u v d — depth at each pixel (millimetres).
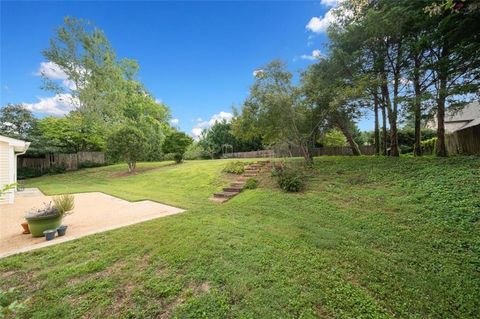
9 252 3668
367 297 2393
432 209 4375
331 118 9844
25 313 2268
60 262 3285
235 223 4734
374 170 7316
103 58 20328
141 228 4594
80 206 7082
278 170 8141
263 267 2965
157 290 2566
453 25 6262
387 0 7359
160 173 13539
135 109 23484
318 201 5773
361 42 8672
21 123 18891
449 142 10797
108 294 2529
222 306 2295
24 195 9828
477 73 6961
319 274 2807
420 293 2453
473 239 3336
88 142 21031
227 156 24188
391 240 3641
